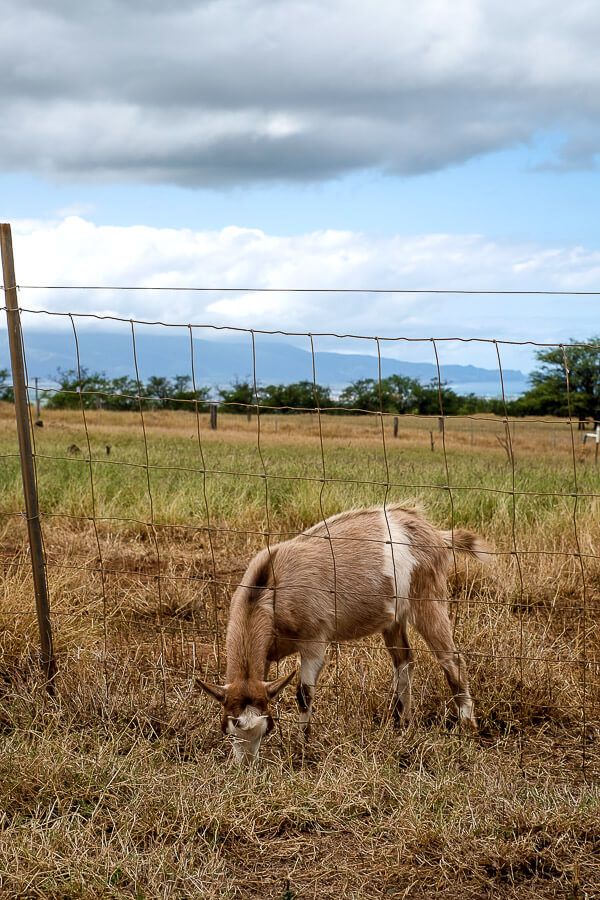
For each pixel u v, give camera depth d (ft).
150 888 10.16
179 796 12.18
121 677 15.99
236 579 24.43
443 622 16.37
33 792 12.33
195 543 28.32
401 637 17.25
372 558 16.65
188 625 20.67
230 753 14.42
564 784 13.08
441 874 10.78
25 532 28.14
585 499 30.45
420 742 14.51
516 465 45.57
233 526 29.81
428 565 17.12
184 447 54.44
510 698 16.14
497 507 29.81
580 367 126.11
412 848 11.21
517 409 131.54
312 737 15.11
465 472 40.09
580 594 22.59
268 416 122.01
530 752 14.58
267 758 14.52
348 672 16.92
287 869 10.96
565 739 15.02
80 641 17.40
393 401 118.52
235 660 14.73
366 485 32.83
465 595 21.74
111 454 46.98
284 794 12.44
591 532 26.23
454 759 14.06
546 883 10.70
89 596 20.97
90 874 10.32
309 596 15.98
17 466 37.17
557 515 28.63
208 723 15.30
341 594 16.37
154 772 12.98
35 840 11.02
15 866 10.35
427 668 17.54
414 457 53.88
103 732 14.48
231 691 14.15
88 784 12.50
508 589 21.44
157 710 15.43
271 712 15.83
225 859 11.15
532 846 11.03
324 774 13.12
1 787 12.27
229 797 12.21
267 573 15.71
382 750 14.19
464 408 130.62
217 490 33.19
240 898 10.36
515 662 16.87
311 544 16.71
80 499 31.55
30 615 17.19
